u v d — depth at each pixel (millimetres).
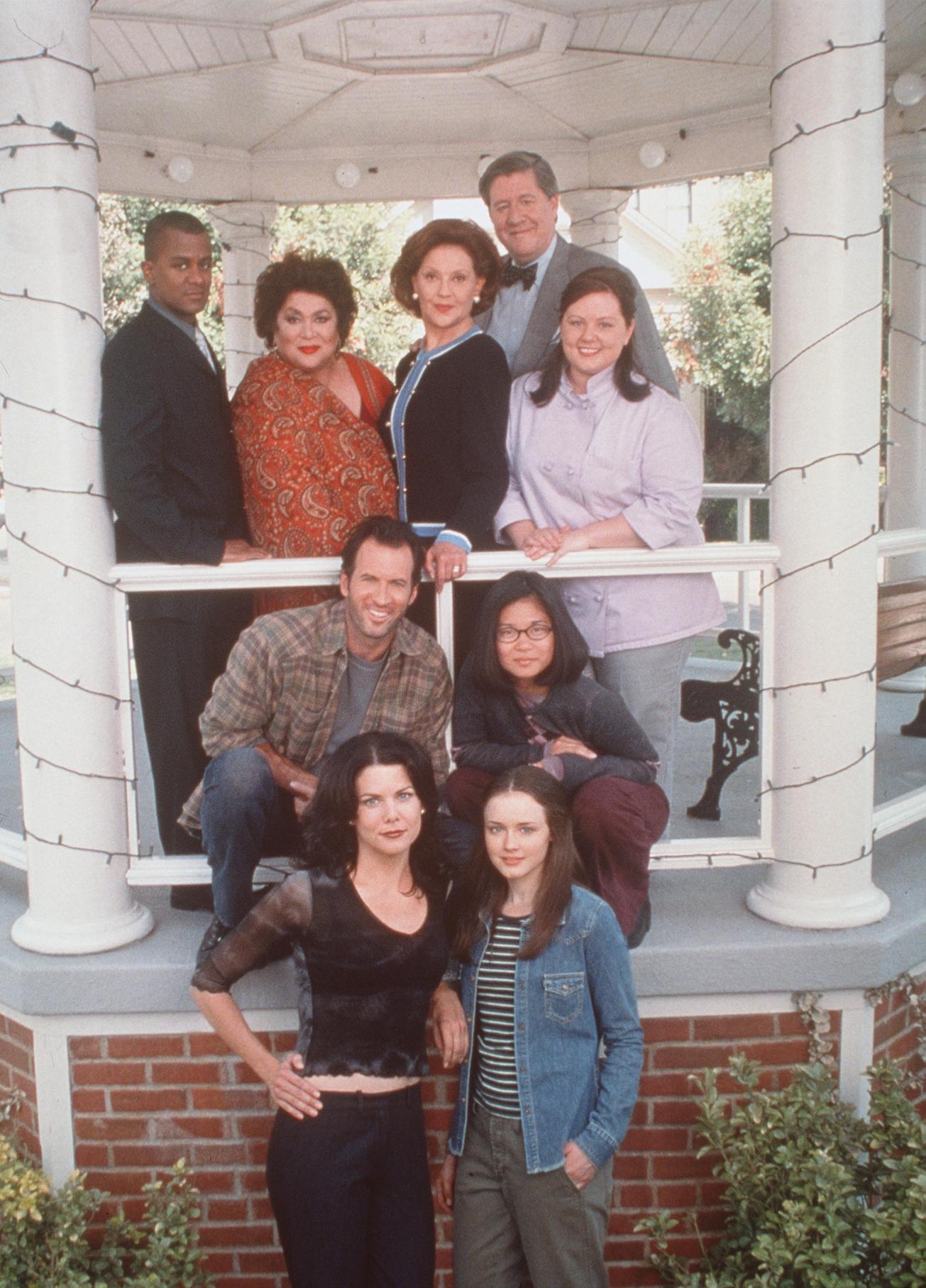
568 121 5465
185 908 3051
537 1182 2367
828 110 2613
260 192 5988
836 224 2650
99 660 2748
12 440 2674
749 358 15742
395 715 2660
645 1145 2873
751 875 3213
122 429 2680
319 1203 2316
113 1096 2852
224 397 2996
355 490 2838
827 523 2750
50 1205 2684
